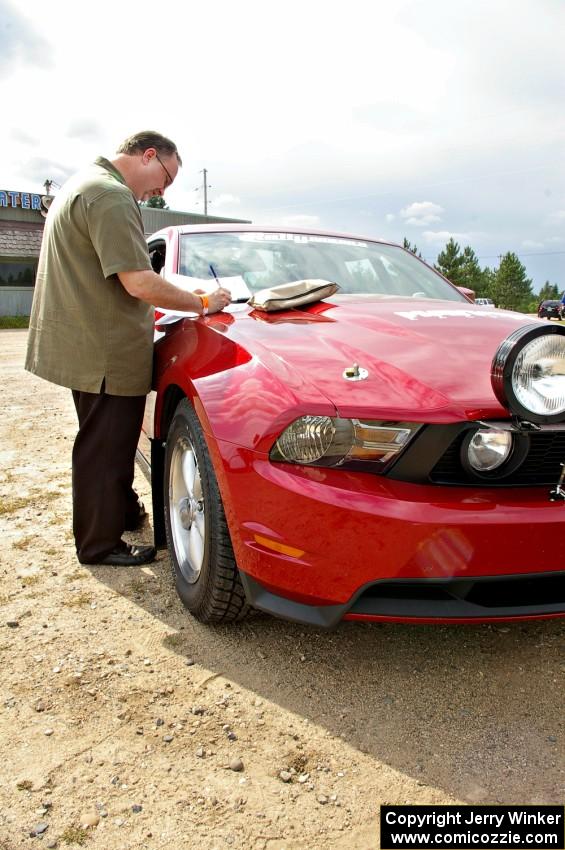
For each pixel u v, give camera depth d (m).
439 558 1.60
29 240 22.77
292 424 1.69
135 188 2.47
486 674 1.97
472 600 1.70
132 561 2.68
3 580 2.56
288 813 1.44
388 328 2.07
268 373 1.82
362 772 1.57
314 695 1.86
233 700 1.83
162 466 2.61
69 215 2.26
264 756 1.62
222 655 2.05
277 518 1.71
